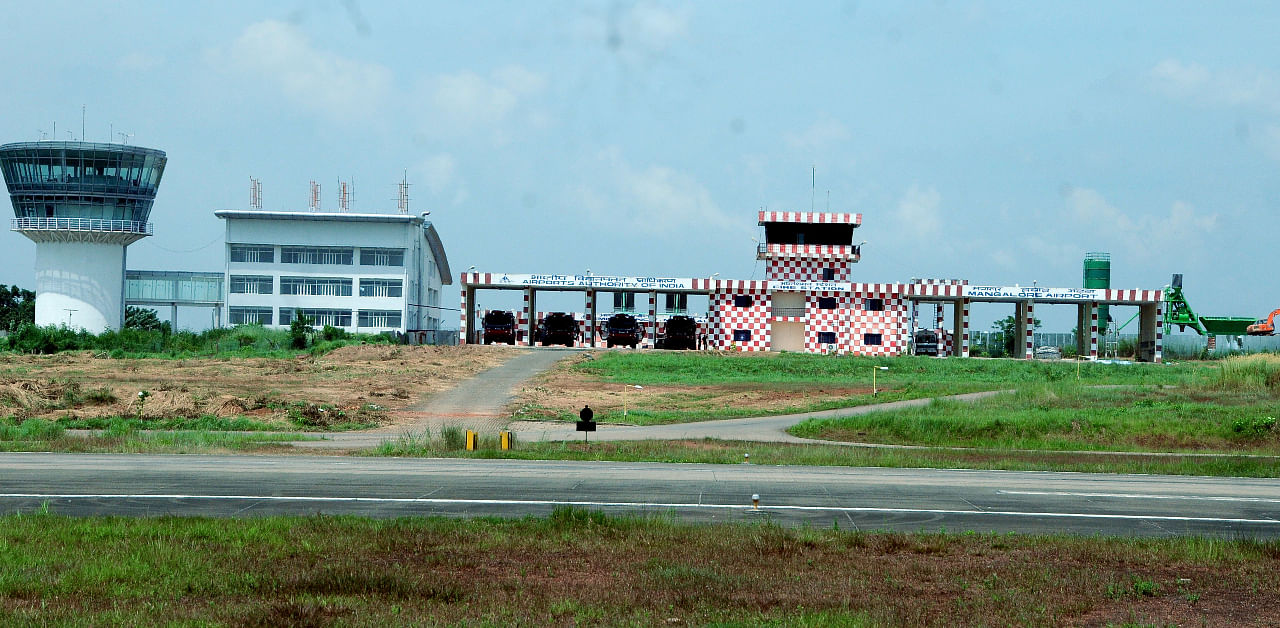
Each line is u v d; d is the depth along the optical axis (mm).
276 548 16438
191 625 11898
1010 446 39656
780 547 16984
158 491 23234
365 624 12070
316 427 43750
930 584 14703
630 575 14945
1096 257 112688
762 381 68250
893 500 23219
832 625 12273
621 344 94375
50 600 13078
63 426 41531
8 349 87188
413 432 42188
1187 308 104438
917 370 76625
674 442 37719
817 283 93000
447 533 17797
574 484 25062
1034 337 105750
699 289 92875
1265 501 24156
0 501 21656
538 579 14680
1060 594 14164
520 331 104688
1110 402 50469
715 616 12648
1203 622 12898
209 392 51281
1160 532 19953
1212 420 42719
